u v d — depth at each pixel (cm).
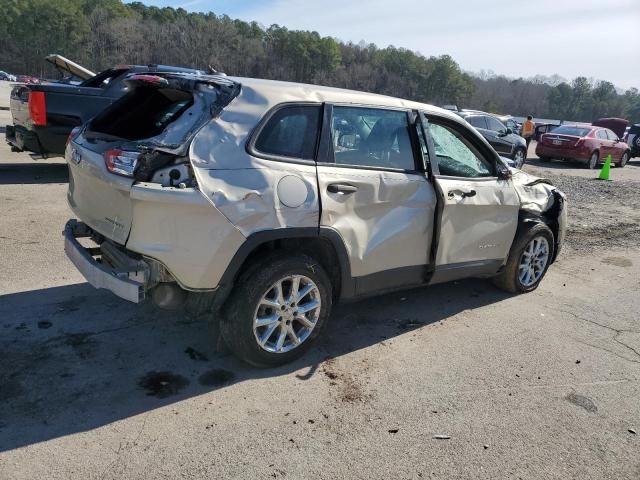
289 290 353
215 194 306
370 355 394
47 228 617
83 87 832
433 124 443
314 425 305
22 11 10281
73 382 325
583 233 867
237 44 10300
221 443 282
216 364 361
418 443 297
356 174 369
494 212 477
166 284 321
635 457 303
